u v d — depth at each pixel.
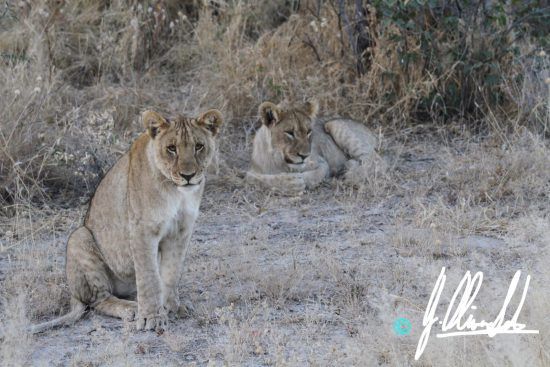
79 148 13.91
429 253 10.64
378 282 9.84
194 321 9.08
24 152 13.63
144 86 16.75
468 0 16.05
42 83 15.09
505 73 16.06
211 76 16.78
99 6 18.73
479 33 15.99
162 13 18.19
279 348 7.93
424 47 15.95
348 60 16.67
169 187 8.77
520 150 13.79
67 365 8.20
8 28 17.25
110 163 13.68
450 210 11.87
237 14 17.81
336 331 8.73
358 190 13.34
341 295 9.58
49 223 12.20
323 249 10.90
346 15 16.56
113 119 14.72
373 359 7.73
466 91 16.03
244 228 12.02
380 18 16.41
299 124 13.85
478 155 14.10
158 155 8.74
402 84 16.06
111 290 9.52
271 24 18.47
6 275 10.50
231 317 8.74
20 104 14.08
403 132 15.63
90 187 13.33
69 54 17.47
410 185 13.43
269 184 13.62
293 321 8.97
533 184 12.85
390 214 12.30
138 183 8.82
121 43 17.45
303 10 17.88
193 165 8.71
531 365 7.15
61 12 17.47
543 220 10.69
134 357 8.26
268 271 10.15
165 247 9.10
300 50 16.98
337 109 16.14
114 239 9.21
